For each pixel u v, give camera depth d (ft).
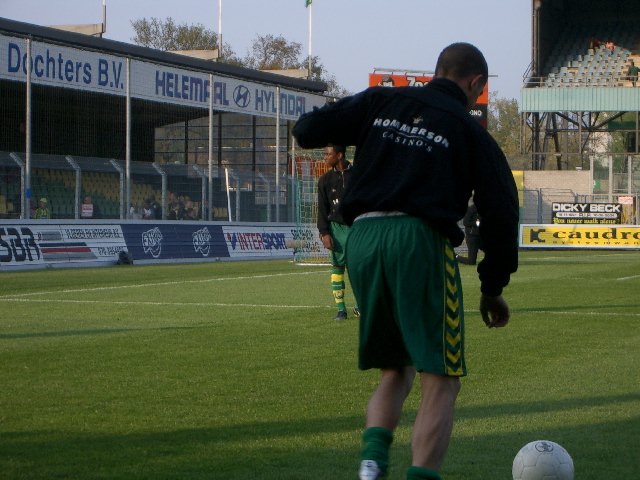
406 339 16.98
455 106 17.43
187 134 174.60
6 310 55.98
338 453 22.89
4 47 114.01
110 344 41.47
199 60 153.38
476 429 25.57
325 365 36.14
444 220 17.04
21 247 100.27
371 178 17.52
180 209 129.90
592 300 64.28
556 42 247.29
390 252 17.04
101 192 119.85
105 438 24.36
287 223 143.64
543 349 40.81
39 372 34.30
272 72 183.11
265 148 182.60
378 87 18.13
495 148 17.43
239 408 28.22
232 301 62.08
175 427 25.68
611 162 203.41
